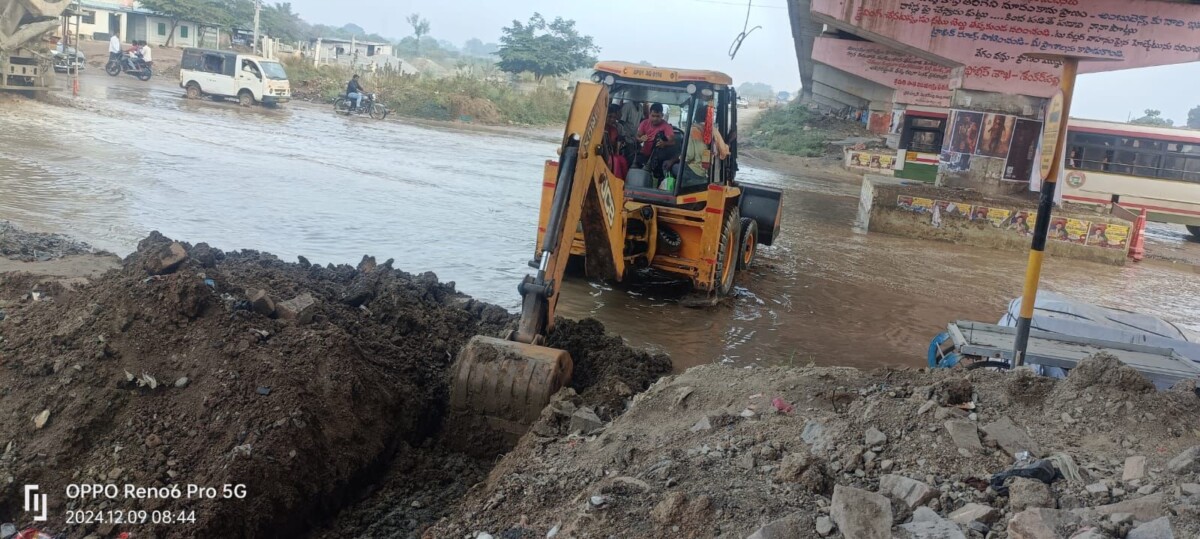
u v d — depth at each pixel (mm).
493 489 4242
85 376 4574
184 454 4297
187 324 5055
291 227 11125
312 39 81125
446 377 5879
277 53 48438
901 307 10508
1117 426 3875
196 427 4430
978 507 3236
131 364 4688
